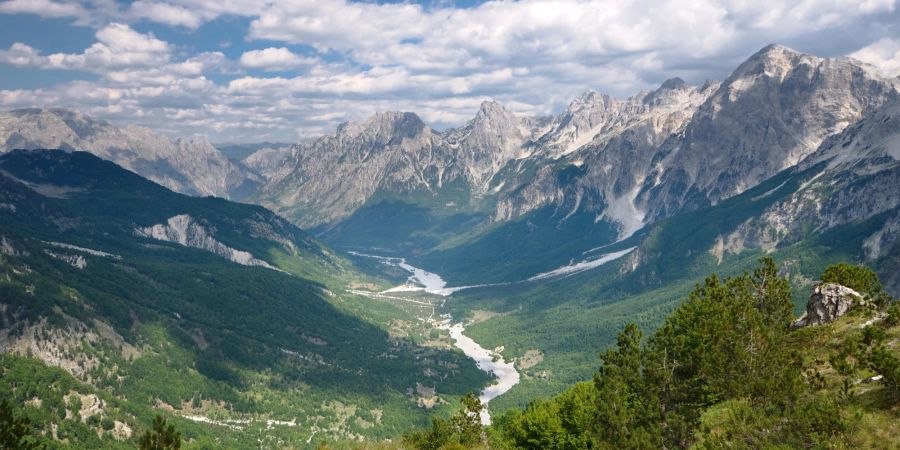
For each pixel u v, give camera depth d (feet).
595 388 358.64
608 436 311.88
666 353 334.65
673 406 318.86
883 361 268.21
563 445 352.90
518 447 374.02
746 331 321.52
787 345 342.03
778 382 282.15
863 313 366.63
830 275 435.53
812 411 257.14
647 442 294.46
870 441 247.50
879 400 267.39
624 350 354.54
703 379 320.09
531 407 402.11
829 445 250.37
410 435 468.34
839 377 298.15
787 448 251.60
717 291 374.63
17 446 240.73
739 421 271.69
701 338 330.34
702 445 276.41
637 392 328.08
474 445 410.93
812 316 404.36
